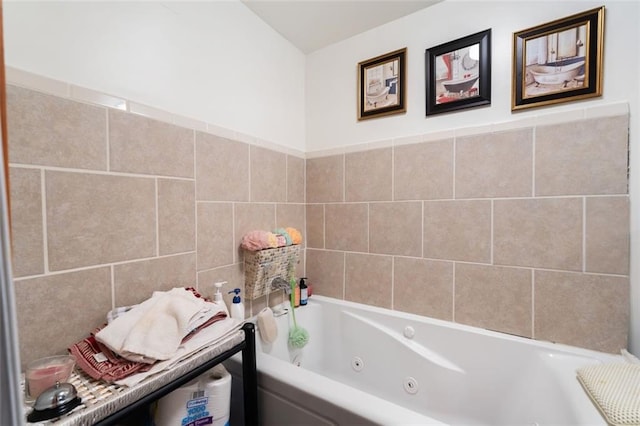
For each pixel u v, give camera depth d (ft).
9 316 0.98
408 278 4.68
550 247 3.66
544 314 3.72
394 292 4.81
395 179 4.77
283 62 5.21
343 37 5.24
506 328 3.95
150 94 3.19
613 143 3.30
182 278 3.50
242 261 4.40
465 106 4.15
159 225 3.26
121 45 2.93
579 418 2.59
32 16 2.33
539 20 3.68
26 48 2.30
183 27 3.54
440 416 4.10
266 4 4.40
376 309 4.91
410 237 4.65
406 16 4.66
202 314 2.62
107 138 2.80
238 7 4.31
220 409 2.70
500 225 3.96
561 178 3.58
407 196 4.66
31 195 2.32
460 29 4.21
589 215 3.44
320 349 5.32
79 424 1.66
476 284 4.14
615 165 3.31
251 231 4.50
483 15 4.04
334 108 5.43
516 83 3.81
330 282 5.49
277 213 5.09
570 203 3.54
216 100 3.97
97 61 2.74
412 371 4.38
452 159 4.28
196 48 3.70
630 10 3.22
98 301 2.74
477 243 4.12
